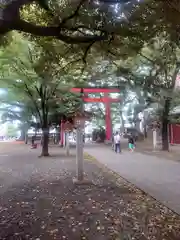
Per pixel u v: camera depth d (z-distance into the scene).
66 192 9.52
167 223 6.36
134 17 7.26
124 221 6.53
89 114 11.80
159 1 6.63
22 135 44.03
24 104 23.36
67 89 19.27
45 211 7.38
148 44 10.41
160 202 7.99
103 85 23.05
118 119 47.41
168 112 23.33
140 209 7.46
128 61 17.20
